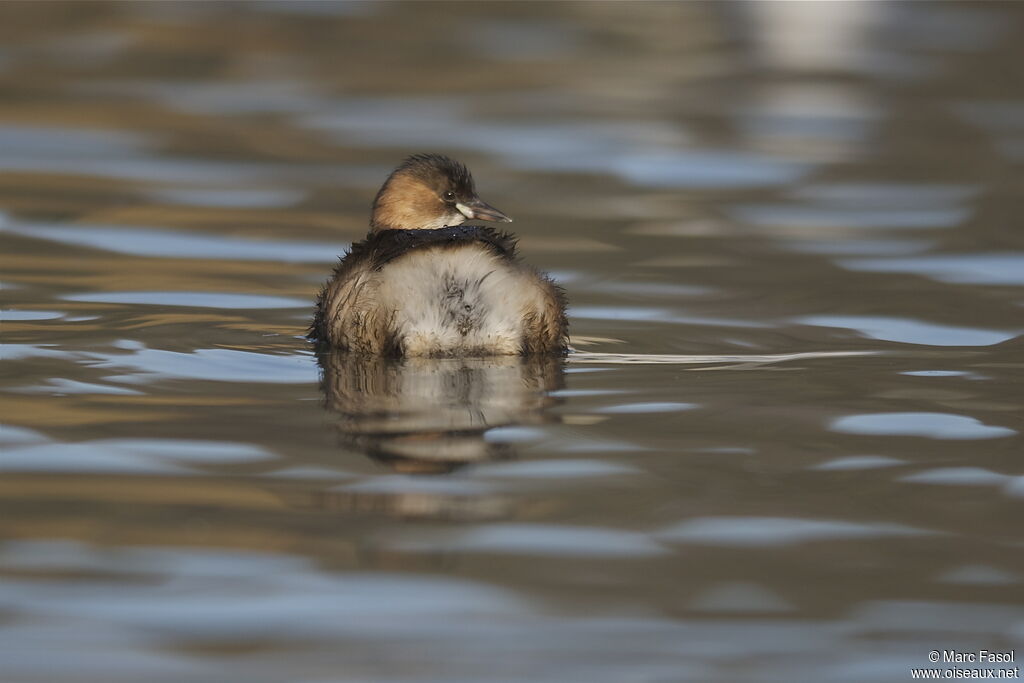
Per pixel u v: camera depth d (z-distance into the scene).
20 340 13.09
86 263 16.62
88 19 34.69
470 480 9.61
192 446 10.15
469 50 32.78
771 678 7.25
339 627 7.66
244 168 22.34
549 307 12.55
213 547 8.52
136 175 21.67
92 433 10.43
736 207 20.22
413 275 12.23
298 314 14.53
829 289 15.90
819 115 26.66
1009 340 13.71
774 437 10.58
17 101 26.28
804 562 8.47
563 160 23.12
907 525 9.01
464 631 7.62
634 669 7.30
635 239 18.44
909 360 12.93
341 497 9.25
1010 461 10.11
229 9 36.75
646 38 34.78
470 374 12.09
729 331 14.05
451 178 13.98
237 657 7.35
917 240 18.31
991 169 22.56
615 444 10.34
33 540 8.57
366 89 28.47
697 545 8.68
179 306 14.72
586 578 8.23
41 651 7.38
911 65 31.45
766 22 37.06
